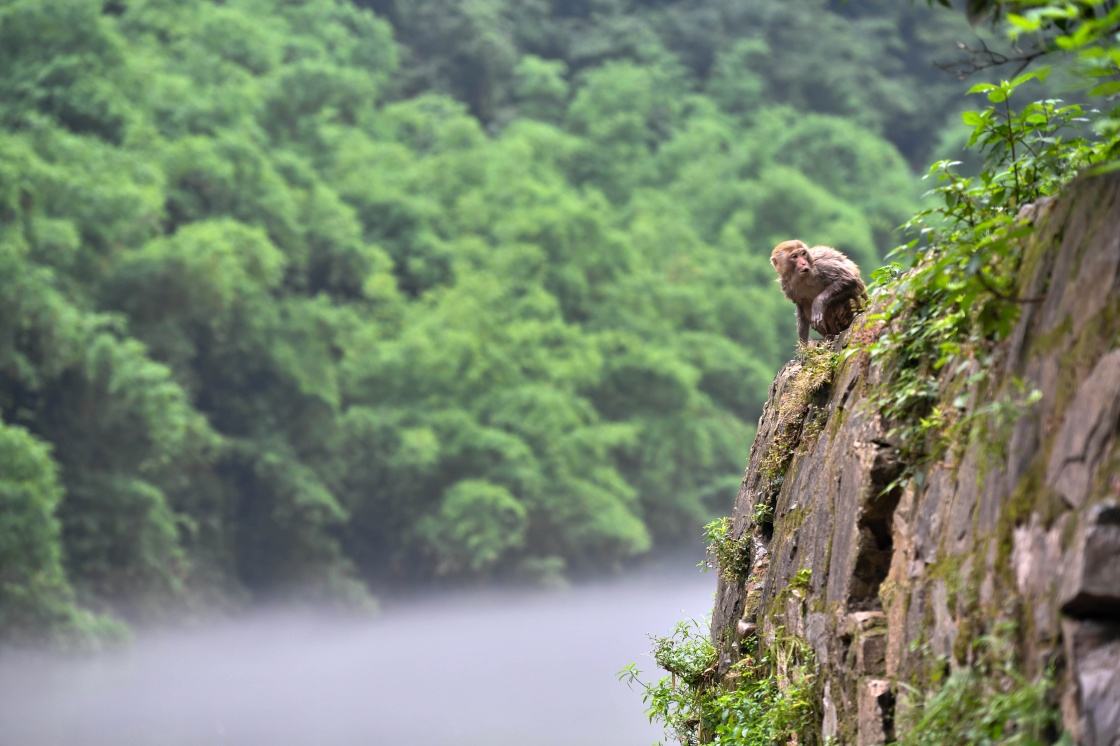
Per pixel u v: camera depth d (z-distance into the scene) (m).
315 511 137.25
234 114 165.50
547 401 154.38
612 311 183.00
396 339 164.88
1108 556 9.75
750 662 19.75
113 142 148.88
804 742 16.31
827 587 16.38
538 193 196.75
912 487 14.23
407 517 148.12
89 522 111.94
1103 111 14.07
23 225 118.12
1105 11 11.02
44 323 108.25
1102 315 10.64
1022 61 12.82
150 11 188.62
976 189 14.62
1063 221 11.74
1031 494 11.20
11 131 137.62
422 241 185.75
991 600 11.60
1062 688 10.15
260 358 142.25
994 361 12.56
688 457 166.50
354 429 148.75
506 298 173.38
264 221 154.75
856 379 17.12
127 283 128.12
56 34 150.00
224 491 136.88
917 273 14.06
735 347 186.25
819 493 17.64
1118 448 9.98
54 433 114.69
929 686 12.71
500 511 141.00
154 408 114.38
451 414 151.50
